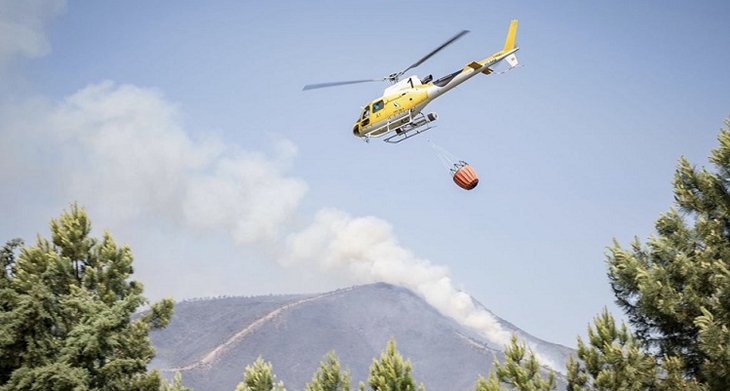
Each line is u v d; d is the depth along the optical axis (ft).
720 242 88.38
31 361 90.68
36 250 112.37
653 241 90.84
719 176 92.94
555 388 84.99
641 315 91.40
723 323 82.64
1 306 93.56
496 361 87.76
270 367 110.32
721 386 80.64
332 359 105.29
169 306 113.70
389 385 95.20
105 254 116.47
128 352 100.12
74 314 98.07
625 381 81.46
